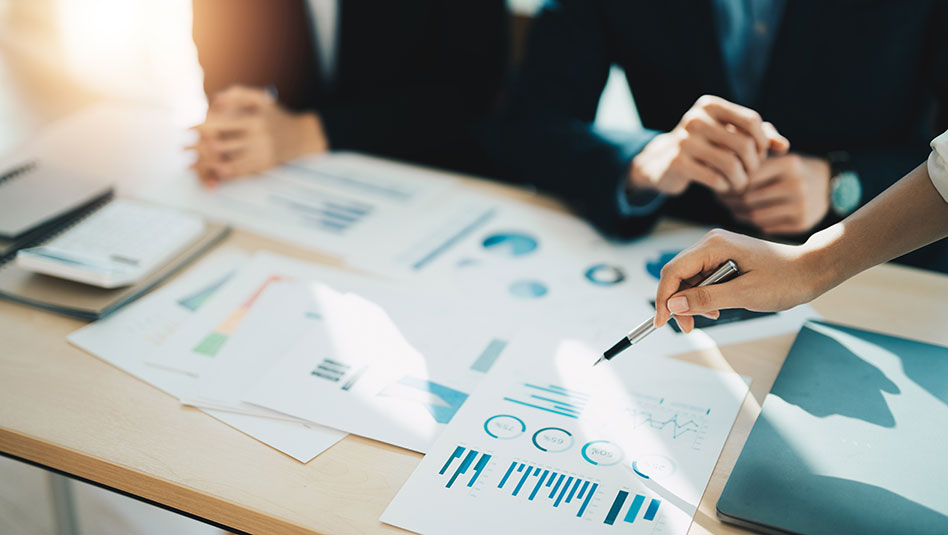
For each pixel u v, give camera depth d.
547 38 1.67
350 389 1.02
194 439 0.95
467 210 1.46
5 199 1.42
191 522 1.73
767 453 0.88
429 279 1.26
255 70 1.99
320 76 2.03
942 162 0.84
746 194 1.38
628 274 1.27
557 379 1.03
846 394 0.97
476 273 1.27
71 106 2.94
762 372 1.04
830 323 1.11
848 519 0.80
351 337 1.12
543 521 0.83
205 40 1.98
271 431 0.96
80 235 1.31
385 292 1.22
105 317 1.17
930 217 0.86
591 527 0.82
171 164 1.61
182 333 1.14
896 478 0.84
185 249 1.32
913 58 1.49
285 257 1.32
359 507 0.85
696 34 1.53
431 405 0.99
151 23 3.33
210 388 1.03
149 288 1.23
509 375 1.04
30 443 0.96
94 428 0.97
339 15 1.93
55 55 3.30
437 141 1.90
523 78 1.69
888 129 1.54
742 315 1.15
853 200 1.42
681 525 0.82
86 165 1.59
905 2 1.44
